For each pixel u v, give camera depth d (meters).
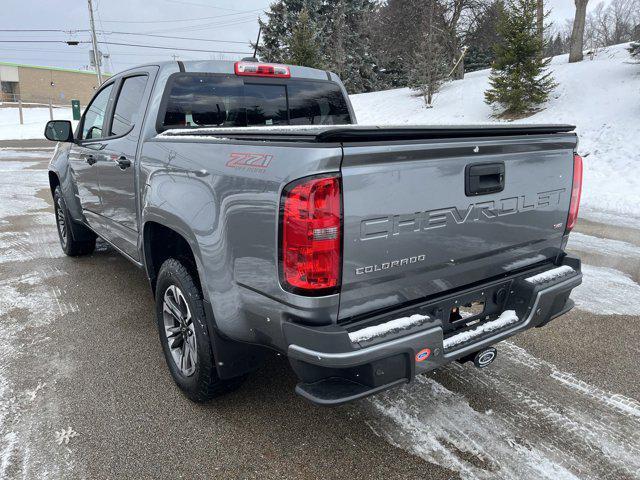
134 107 3.53
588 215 8.16
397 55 33.66
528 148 2.46
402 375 2.01
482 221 2.32
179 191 2.60
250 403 2.83
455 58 27.88
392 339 1.94
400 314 2.13
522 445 2.48
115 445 2.48
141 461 2.37
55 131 4.36
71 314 4.13
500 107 17.66
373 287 2.02
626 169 10.25
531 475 2.27
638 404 2.85
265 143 2.04
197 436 2.54
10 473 2.29
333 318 1.95
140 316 4.09
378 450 2.44
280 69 3.75
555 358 3.39
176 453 2.42
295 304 1.93
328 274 1.86
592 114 13.96
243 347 2.50
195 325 2.56
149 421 2.67
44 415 2.72
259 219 2.01
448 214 2.17
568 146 2.70
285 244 1.90
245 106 3.61
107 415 2.72
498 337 2.38
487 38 30.47
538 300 2.47
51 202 9.55
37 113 45.06
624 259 5.67
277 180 1.91
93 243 5.71
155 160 2.96
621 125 12.41
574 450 2.44
